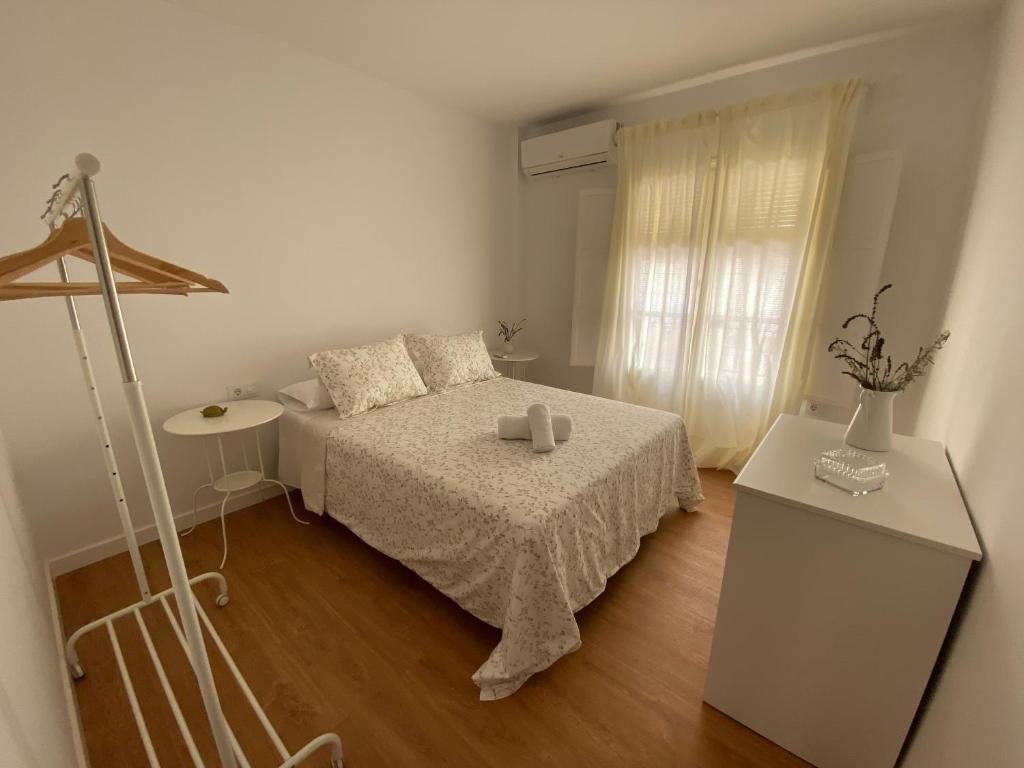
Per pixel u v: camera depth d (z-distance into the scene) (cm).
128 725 130
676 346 312
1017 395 98
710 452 305
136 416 72
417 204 311
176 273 110
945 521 104
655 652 155
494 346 396
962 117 214
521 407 244
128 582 187
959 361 164
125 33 183
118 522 206
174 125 200
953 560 95
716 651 130
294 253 251
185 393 220
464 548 153
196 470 229
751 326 274
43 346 179
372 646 156
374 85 272
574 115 337
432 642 158
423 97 300
